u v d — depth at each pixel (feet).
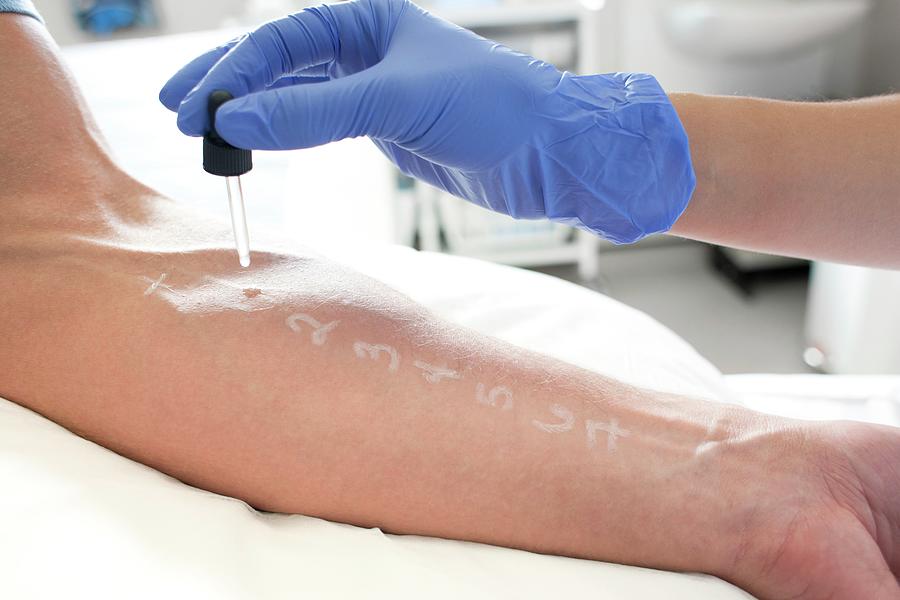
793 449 2.04
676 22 8.14
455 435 1.93
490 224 7.81
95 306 1.95
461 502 1.93
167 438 1.88
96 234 2.13
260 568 1.65
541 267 8.71
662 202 2.15
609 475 1.94
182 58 5.81
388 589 1.66
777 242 2.40
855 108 2.32
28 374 1.91
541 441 1.95
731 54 8.21
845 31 8.06
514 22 7.14
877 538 2.02
